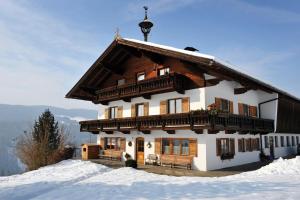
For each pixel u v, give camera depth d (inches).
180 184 501.0
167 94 820.6
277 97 968.3
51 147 1141.1
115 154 959.0
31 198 489.1
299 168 582.2
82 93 1080.2
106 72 1038.4
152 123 802.2
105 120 970.1
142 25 1082.1
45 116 1366.9
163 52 748.0
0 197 499.2
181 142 764.6
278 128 984.3
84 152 1018.7
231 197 366.6
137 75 940.6
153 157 826.8
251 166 781.3
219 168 736.3
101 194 451.2
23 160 1190.9
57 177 680.4
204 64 649.6
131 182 548.7
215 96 763.4
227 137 786.2
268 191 387.9
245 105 912.3
